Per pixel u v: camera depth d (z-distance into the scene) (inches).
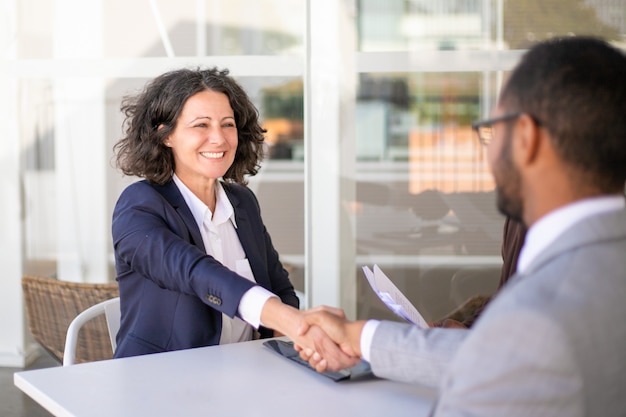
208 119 88.0
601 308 37.2
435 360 57.6
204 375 68.2
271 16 137.6
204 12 139.4
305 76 136.3
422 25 134.2
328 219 137.6
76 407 60.0
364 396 63.1
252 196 99.3
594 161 40.3
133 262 82.4
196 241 86.7
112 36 141.9
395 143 136.2
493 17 133.3
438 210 136.8
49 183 146.4
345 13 134.3
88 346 124.0
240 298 75.0
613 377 37.4
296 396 62.9
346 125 136.2
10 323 147.6
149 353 82.7
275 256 101.9
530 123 40.8
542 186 41.4
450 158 135.8
